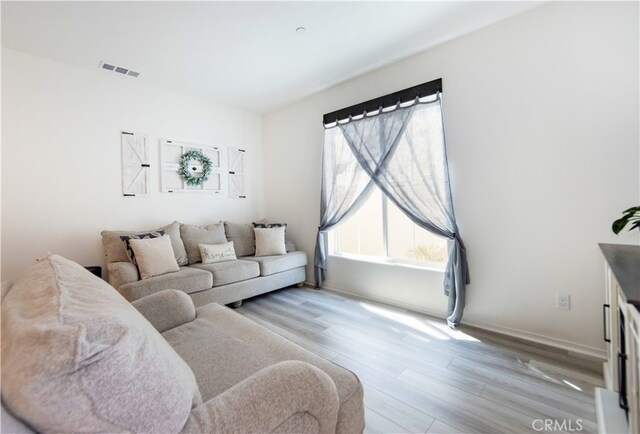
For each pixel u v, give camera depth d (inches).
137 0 80.7
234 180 171.6
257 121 183.9
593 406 61.4
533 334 90.3
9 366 20.5
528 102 88.9
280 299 135.7
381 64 120.2
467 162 100.8
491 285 97.5
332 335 97.2
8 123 104.9
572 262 83.6
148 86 138.3
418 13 88.7
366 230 138.7
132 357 23.6
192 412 28.2
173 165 146.4
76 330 21.7
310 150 157.5
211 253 134.7
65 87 116.0
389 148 116.1
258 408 30.0
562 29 83.0
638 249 63.7
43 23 90.1
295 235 168.2
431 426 57.3
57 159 114.6
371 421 58.9
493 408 61.7
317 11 87.0
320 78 133.3
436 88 105.3
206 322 63.5
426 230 111.7
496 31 94.0
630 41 74.5
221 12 86.7
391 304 125.3
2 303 33.6
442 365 78.5
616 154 76.9
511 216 92.9
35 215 110.2
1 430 18.7
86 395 20.8
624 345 53.6
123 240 113.2
